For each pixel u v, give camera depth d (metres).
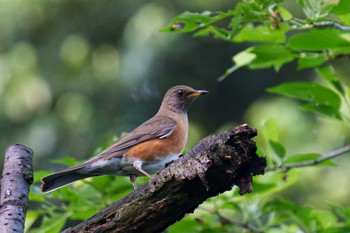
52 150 20.16
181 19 8.51
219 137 5.80
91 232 6.02
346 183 17.47
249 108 21.98
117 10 20.88
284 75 23.16
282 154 9.19
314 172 17.61
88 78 20.73
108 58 20.98
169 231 9.20
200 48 21.56
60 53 20.92
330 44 8.38
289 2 16.81
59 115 20.38
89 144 20.31
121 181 9.35
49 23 21.03
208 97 23.20
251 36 9.13
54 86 20.55
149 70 20.23
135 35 19.94
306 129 18.22
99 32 21.16
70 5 20.98
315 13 8.28
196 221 9.13
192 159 5.78
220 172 5.75
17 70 20.42
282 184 9.41
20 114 20.17
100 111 20.72
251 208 9.36
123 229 5.99
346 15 8.69
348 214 8.68
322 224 9.38
